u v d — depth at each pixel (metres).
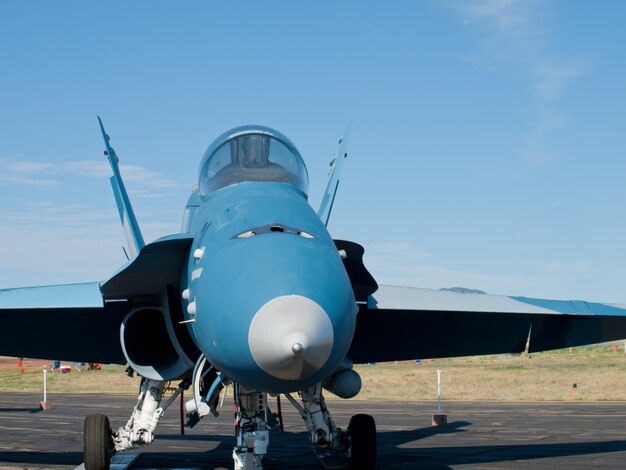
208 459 12.84
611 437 15.38
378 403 26.50
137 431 10.17
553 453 12.98
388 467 11.48
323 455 12.98
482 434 16.34
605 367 46.72
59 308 10.31
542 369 46.03
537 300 11.47
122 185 13.02
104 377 47.28
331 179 11.41
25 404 26.80
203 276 7.51
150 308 9.71
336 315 6.58
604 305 11.95
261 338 6.32
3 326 11.10
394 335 12.42
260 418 8.78
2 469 11.69
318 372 6.62
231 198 8.79
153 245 8.55
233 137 9.92
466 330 12.53
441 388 35.44
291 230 7.71
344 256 8.09
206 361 9.20
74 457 13.16
